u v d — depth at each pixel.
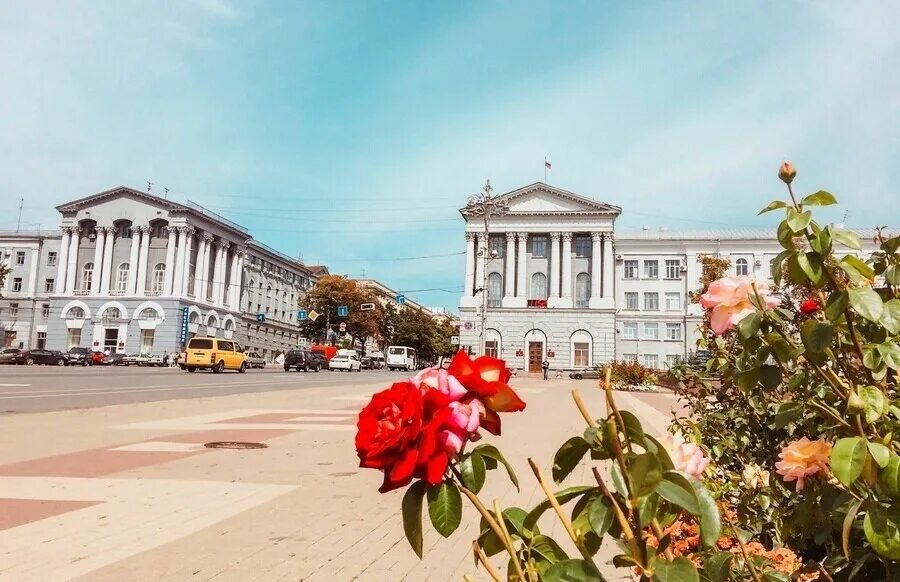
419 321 92.75
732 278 1.91
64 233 67.12
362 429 1.28
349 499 6.51
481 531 1.48
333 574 4.33
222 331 71.88
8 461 8.31
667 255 70.88
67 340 65.31
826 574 1.79
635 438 1.26
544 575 1.26
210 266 71.06
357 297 78.12
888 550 1.43
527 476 7.76
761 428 4.33
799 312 2.19
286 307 89.62
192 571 4.29
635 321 70.44
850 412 1.73
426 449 1.16
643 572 1.17
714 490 2.89
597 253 64.44
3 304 70.06
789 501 2.82
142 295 64.69
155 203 65.81
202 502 6.25
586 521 1.28
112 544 4.84
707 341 4.16
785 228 1.79
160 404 17.12
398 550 4.88
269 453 9.33
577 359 62.38
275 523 5.56
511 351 63.25
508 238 65.56
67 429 11.58
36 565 4.34
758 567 1.90
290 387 27.12
